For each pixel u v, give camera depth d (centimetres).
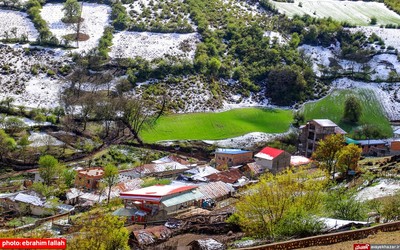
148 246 6856
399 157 13938
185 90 19275
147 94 18538
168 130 16788
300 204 6706
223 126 17500
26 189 11581
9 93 17875
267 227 6644
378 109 19888
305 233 6231
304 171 8094
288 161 13188
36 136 15200
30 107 17062
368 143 16150
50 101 17625
